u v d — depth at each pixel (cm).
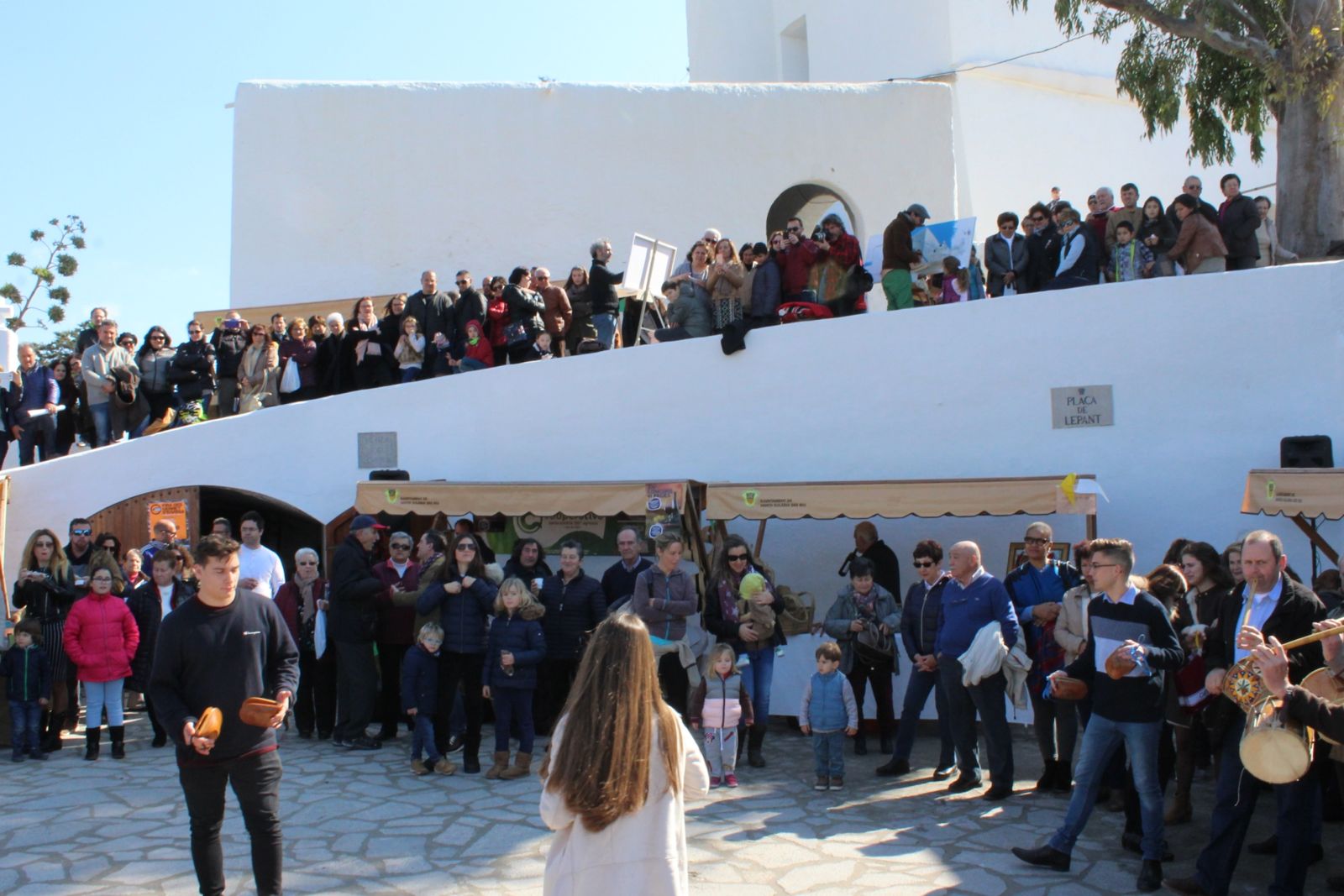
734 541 980
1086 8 1634
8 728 1080
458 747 1041
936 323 1174
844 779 914
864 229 1955
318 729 1094
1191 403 1108
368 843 756
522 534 1248
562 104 1875
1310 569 1063
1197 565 764
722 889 659
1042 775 875
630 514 1123
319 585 1112
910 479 1166
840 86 1961
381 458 1315
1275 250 1382
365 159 1844
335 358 1461
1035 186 2180
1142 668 640
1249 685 562
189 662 566
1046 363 1145
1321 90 1361
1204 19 1403
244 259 1833
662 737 406
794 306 1255
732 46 2634
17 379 1603
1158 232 1292
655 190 1891
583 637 1053
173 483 1357
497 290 1411
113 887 681
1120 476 1122
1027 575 910
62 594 1098
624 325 1505
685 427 1239
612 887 390
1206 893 628
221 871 577
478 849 741
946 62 2139
